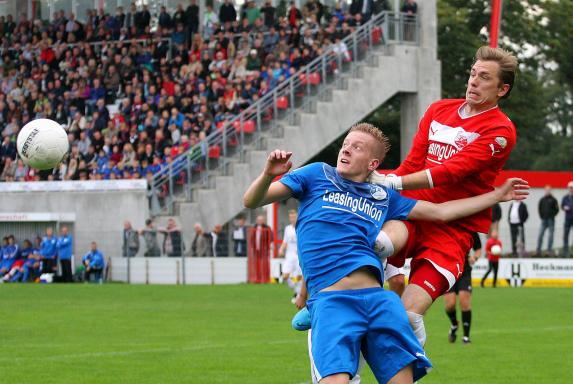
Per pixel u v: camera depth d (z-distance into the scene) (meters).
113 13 57.06
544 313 26.98
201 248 41.22
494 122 10.52
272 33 49.34
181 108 47.28
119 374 15.68
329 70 47.66
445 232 10.62
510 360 17.66
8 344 19.67
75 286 37.56
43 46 53.81
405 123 49.75
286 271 30.14
